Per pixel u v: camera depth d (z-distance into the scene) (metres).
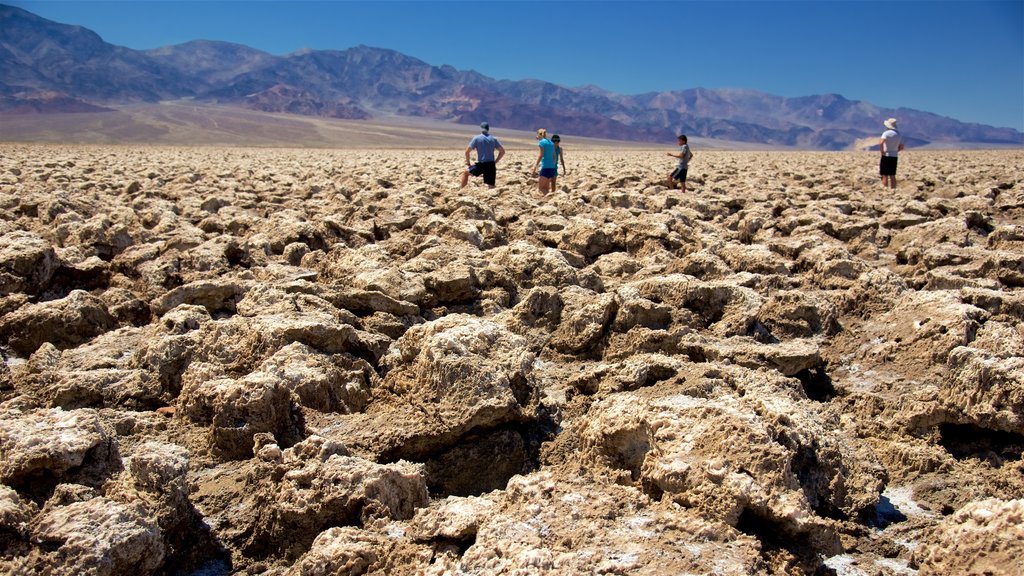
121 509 3.74
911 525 4.50
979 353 5.46
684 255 10.70
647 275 9.48
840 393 6.36
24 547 3.53
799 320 7.41
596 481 4.26
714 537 3.70
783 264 9.77
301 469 4.31
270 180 20.45
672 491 4.14
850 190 20.23
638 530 3.70
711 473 4.02
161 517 4.01
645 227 11.21
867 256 11.82
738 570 3.40
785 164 35.75
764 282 8.86
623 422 4.65
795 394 5.70
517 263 9.30
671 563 3.41
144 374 6.01
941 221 12.34
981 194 18.03
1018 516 3.54
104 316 7.55
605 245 11.26
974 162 34.72
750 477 4.03
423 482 4.42
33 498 3.92
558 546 3.53
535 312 7.54
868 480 4.73
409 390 5.50
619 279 9.70
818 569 3.93
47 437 4.05
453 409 5.11
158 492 4.10
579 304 7.49
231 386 5.10
